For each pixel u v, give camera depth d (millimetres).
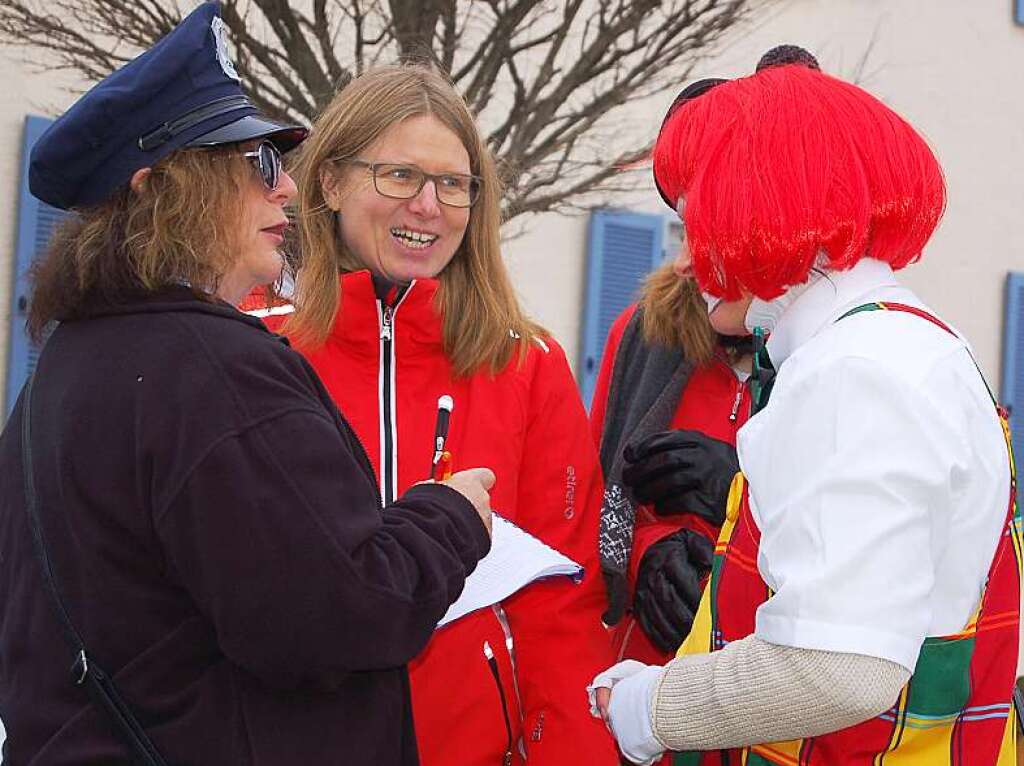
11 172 7180
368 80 2176
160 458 1316
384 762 1448
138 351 1370
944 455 1275
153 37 5516
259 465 1313
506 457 2121
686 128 1523
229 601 1289
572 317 8562
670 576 2096
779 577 1308
